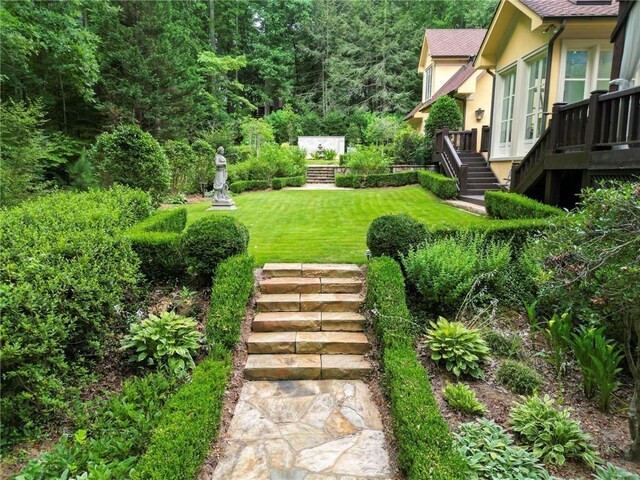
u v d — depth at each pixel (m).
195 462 2.47
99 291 3.74
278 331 4.34
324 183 17.55
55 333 3.25
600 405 3.27
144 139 9.55
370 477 2.60
